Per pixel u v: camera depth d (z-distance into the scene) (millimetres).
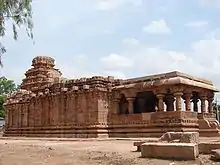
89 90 32312
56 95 35719
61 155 14922
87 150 17000
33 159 13711
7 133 43125
